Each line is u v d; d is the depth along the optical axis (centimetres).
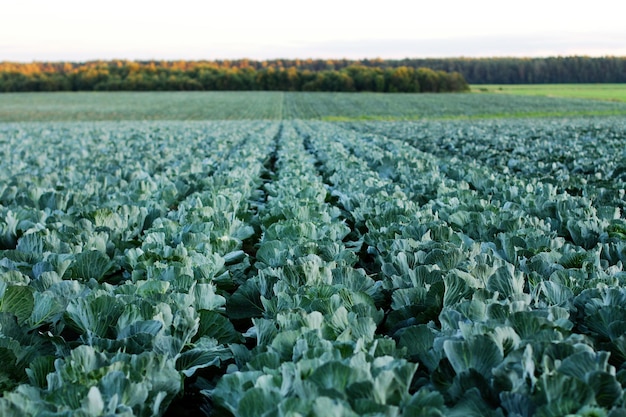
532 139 2284
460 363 255
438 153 1850
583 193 831
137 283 385
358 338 294
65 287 385
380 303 400
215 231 574
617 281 376
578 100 7575
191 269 430
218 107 7444
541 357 254
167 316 334
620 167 1137
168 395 267
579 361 238
